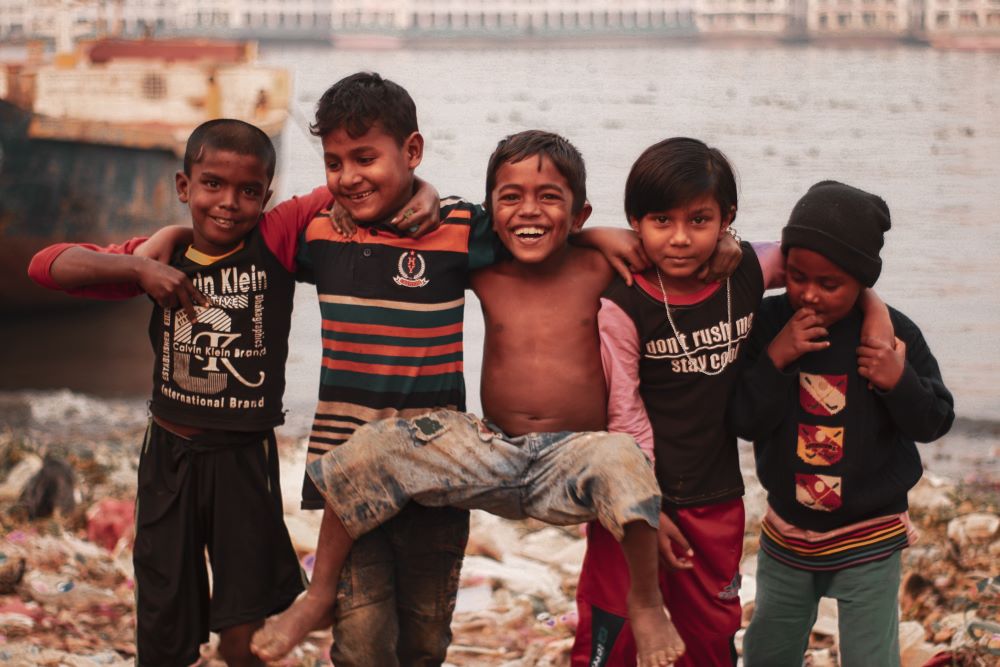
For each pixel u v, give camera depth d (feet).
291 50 271.90
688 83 171.94
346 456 9.52
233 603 10.32
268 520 10.46
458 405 10.34
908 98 144.77
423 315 9.98
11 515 18.94
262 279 10.27
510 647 14.93
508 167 9.73
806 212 9.95
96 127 47.14
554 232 9.77
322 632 15.42
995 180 81.76
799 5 262.06
